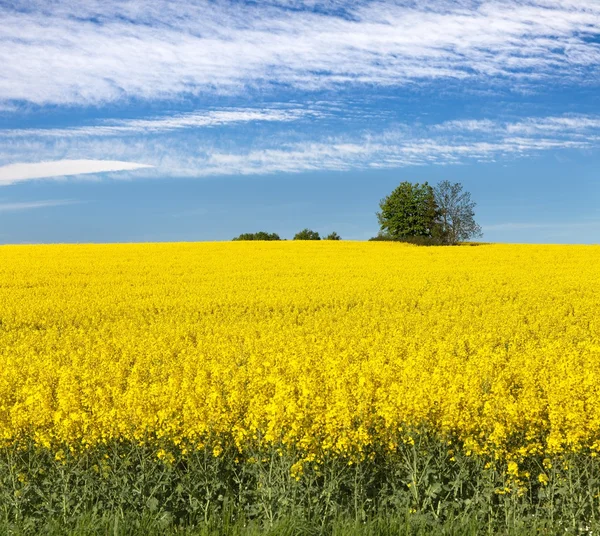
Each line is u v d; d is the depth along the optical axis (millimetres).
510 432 8828
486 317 23797
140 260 47375
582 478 8570
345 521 7629
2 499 8258
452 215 82438
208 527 7547
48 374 13102
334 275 38750
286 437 8523
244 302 28203
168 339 19031
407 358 14867
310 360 14062
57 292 32062
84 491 8211
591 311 25875
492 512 8008
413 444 8633
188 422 9188
